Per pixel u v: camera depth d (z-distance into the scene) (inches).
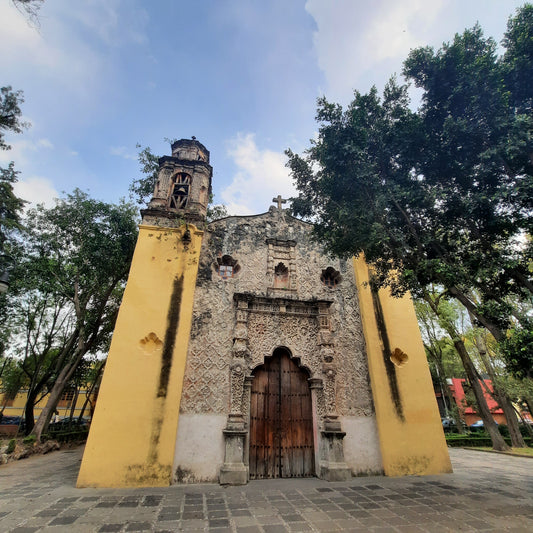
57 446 685.3
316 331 457.7
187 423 375.2
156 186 532.7
